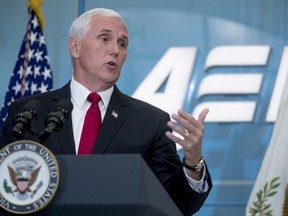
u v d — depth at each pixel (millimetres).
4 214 3188
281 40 10141
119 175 3184
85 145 4828
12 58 10375
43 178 3125
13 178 3133
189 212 4605
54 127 3643
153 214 3232
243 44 10164
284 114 4418
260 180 4230
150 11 10344
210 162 9898
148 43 10234
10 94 8875
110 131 4848
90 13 5285
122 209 3117
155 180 3361
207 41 10195
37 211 3098
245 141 9914
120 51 5133
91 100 5047
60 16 10445
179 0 10344
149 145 4891
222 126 9945
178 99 10000
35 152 3150
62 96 5168
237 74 10039
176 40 10234
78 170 3209
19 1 10523
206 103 9984
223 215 9781
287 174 4191
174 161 4930
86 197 3143
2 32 10453
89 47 5125
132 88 10109
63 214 3150
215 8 10289
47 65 8938
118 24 5215
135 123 4969
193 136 4090
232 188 9828
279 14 10211
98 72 5066
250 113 9938
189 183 4398
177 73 10094
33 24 9086
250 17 10234
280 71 10016
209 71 10086
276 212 4035
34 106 3783
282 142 4293
